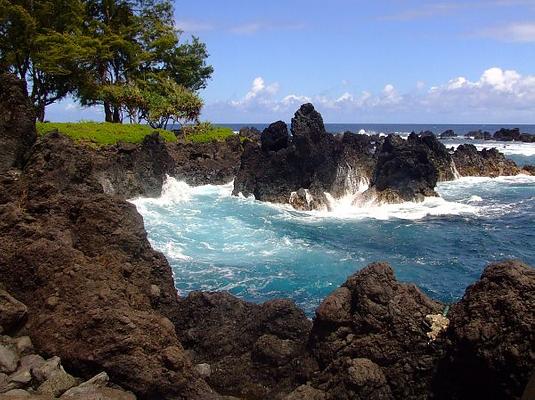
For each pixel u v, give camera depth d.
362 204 33.66
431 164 35.72
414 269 20.14
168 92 51.81
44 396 8.70
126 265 13.37
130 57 50.94
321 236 24.91
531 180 48.22
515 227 27.64
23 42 42.25
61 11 44.75
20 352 9.92
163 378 10.17
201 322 13.66
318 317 11.50
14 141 15.84
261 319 12.83
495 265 10.12
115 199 14.80
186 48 57.81
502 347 8.97
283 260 20.56
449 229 27.05
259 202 32.75
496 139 109.00
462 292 17.75
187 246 21.81
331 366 10.80
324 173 34.03
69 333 10.29
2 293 10.54
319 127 34.72
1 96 16.14
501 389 9.02
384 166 34.81
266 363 12.04
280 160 33.41
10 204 12.60
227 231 24.59
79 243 13.45
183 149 41.06
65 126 38.31
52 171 15.58
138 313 10.91
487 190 41.81
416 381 10.27
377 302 11.12
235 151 45.06
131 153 31.23
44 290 11.05
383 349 10.59
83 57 43.34
